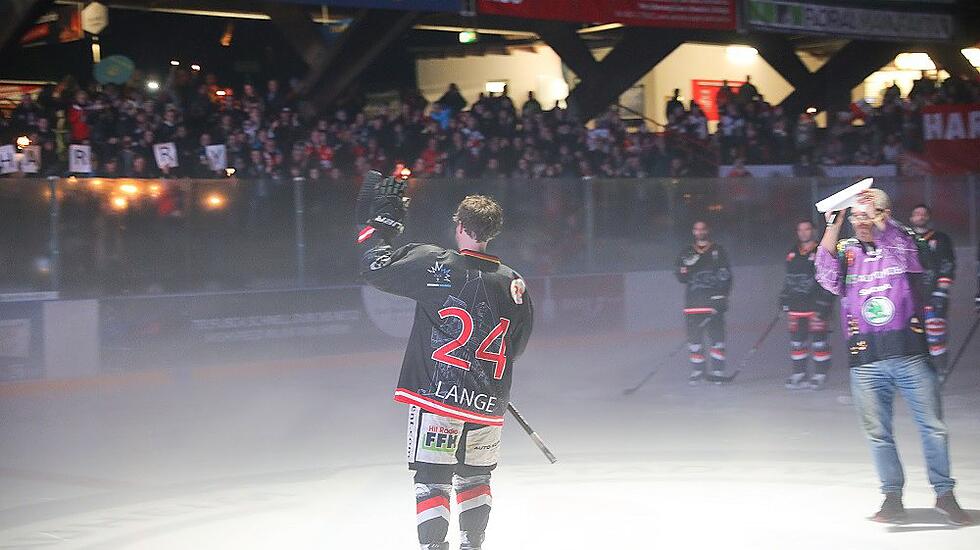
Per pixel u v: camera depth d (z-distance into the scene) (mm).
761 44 24438
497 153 17703
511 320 4766
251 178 15992
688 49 26922
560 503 6520
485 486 4832
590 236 17219
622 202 17484
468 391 4629
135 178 14945
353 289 15656
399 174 15500
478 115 18250
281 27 18797
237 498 6941
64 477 7840
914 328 5871
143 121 15477
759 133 21156
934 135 21078
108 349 13977
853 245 5996
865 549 5371
